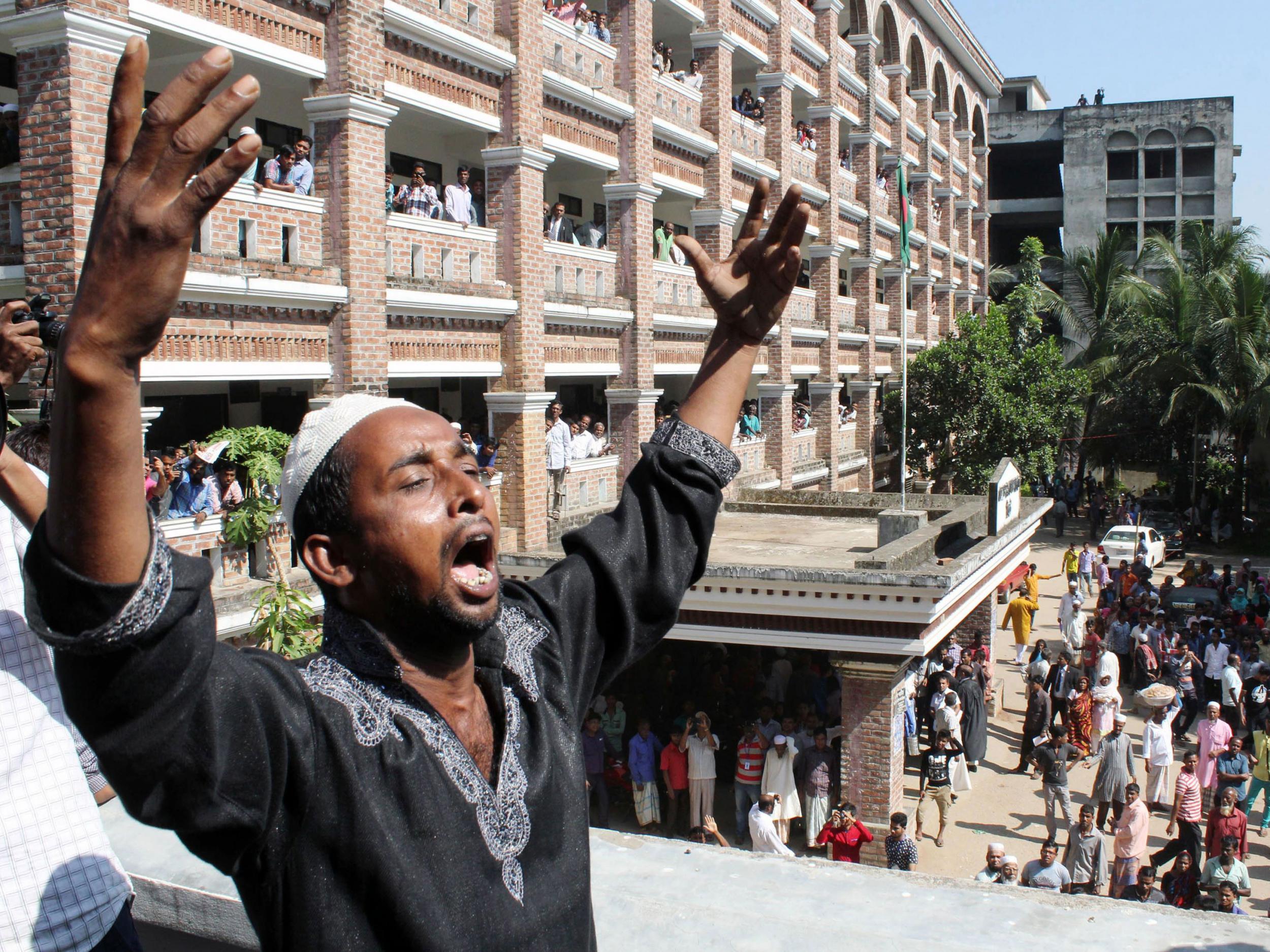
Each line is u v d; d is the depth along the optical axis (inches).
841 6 1274.6
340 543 62.2
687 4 954.7
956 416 1333.7
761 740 587.8
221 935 122.9
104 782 109.5
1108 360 1583.4
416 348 650.8
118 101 46.9
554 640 72.8
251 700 54.5
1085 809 515.5
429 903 56.2
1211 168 2244.1
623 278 870.4
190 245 47.2
